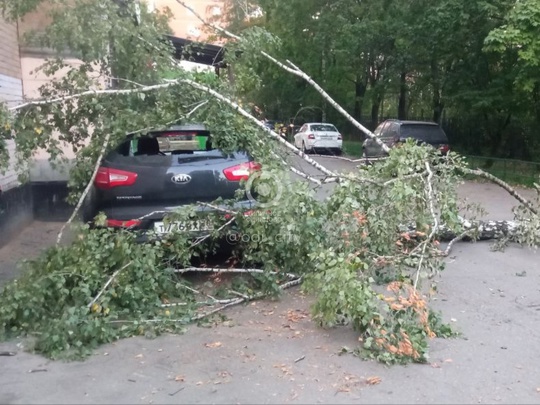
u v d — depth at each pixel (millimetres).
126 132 6266
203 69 7121
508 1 16719
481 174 7160
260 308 5699
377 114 33031
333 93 32906
